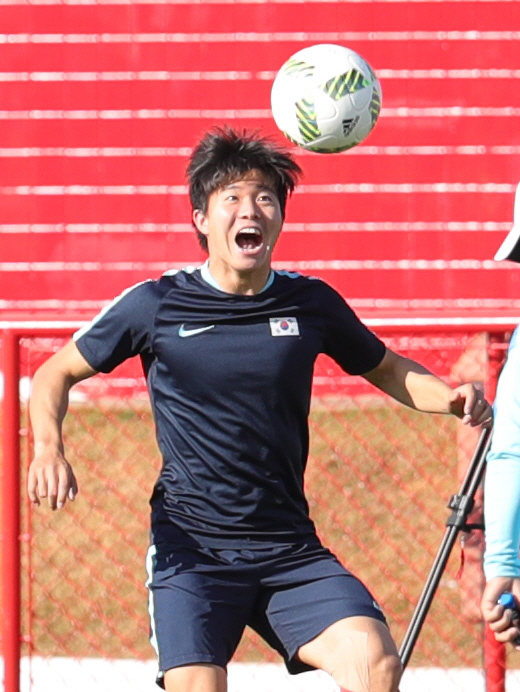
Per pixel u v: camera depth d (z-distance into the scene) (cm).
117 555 2595
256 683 2244
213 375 1570
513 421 1286
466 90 3612
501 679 1931
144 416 2792
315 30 3625
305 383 1602
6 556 1909
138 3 3634
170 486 1582
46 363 1634
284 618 1541
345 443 2822
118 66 3641
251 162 1589
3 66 3647
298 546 1572
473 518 2072
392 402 2886
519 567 1278
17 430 1905
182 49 3638
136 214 3644
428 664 2277
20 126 3647
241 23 3631
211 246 1611
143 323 1600
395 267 3616
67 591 2503
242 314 1591
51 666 2280
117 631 2366
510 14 3603
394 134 3612
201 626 1495
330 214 3616
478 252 3606
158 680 1508
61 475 1527
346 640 1485
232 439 1566
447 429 2798
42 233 3644
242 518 1562
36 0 3634
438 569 1755
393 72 3619
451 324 1898
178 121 3638
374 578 2516
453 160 3612
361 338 1655
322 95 1934
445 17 3609
